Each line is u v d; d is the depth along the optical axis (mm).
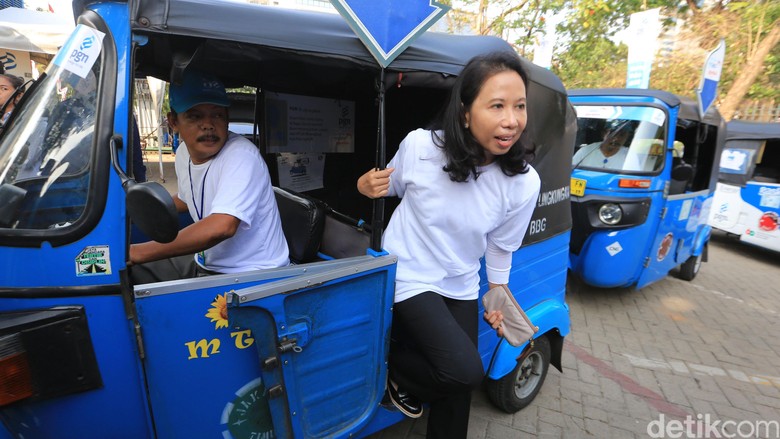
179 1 1213
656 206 4168
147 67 1815
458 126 1454
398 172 1630
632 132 4266
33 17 5832
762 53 8750
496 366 2309
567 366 3396
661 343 3887
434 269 1646
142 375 1272
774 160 7043
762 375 3426
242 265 1655
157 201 1052
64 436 1278
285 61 1931
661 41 10484
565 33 10523
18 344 1129
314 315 1444
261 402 1486
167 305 1239
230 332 1357
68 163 1219
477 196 1562
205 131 1590
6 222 1202
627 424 2738
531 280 2424
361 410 1705
